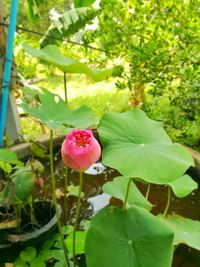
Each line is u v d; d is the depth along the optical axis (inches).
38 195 36.5
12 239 28.7
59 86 99.4
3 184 32.3
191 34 45.3
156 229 19.5
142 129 21.2
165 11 46.2
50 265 28.4
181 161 18.5
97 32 51.4
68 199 37.9
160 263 18.4
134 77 51.4
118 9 48.6
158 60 46.8
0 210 32.6
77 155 17.9
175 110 49.5
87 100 79.3
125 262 18.6
